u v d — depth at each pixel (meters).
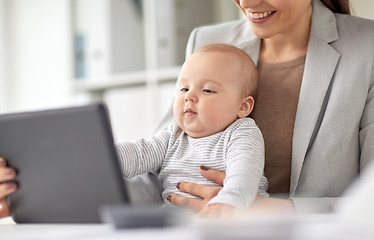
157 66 3.18
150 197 1.23
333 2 1.44
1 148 0.84
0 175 0.84
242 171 1.02
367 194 0.53
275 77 1.36
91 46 3.47
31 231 0.74
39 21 3.94
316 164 1.23
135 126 3.44
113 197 0.77
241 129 1.17
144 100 3.40
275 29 1.23
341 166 1.23
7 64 4.02
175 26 3.13
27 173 0.84
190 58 1.28
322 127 1.24
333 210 1.08
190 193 1.14
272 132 1.31
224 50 1.27
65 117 0.77
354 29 1.34
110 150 0.76
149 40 3.22
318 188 1.23
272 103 1.33
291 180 1.23
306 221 0.61
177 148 1.24
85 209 0.80
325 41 1.32
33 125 0.80
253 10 1.21
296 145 1.24
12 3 4.02
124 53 3.37
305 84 1.28
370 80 1.27
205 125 1.20
